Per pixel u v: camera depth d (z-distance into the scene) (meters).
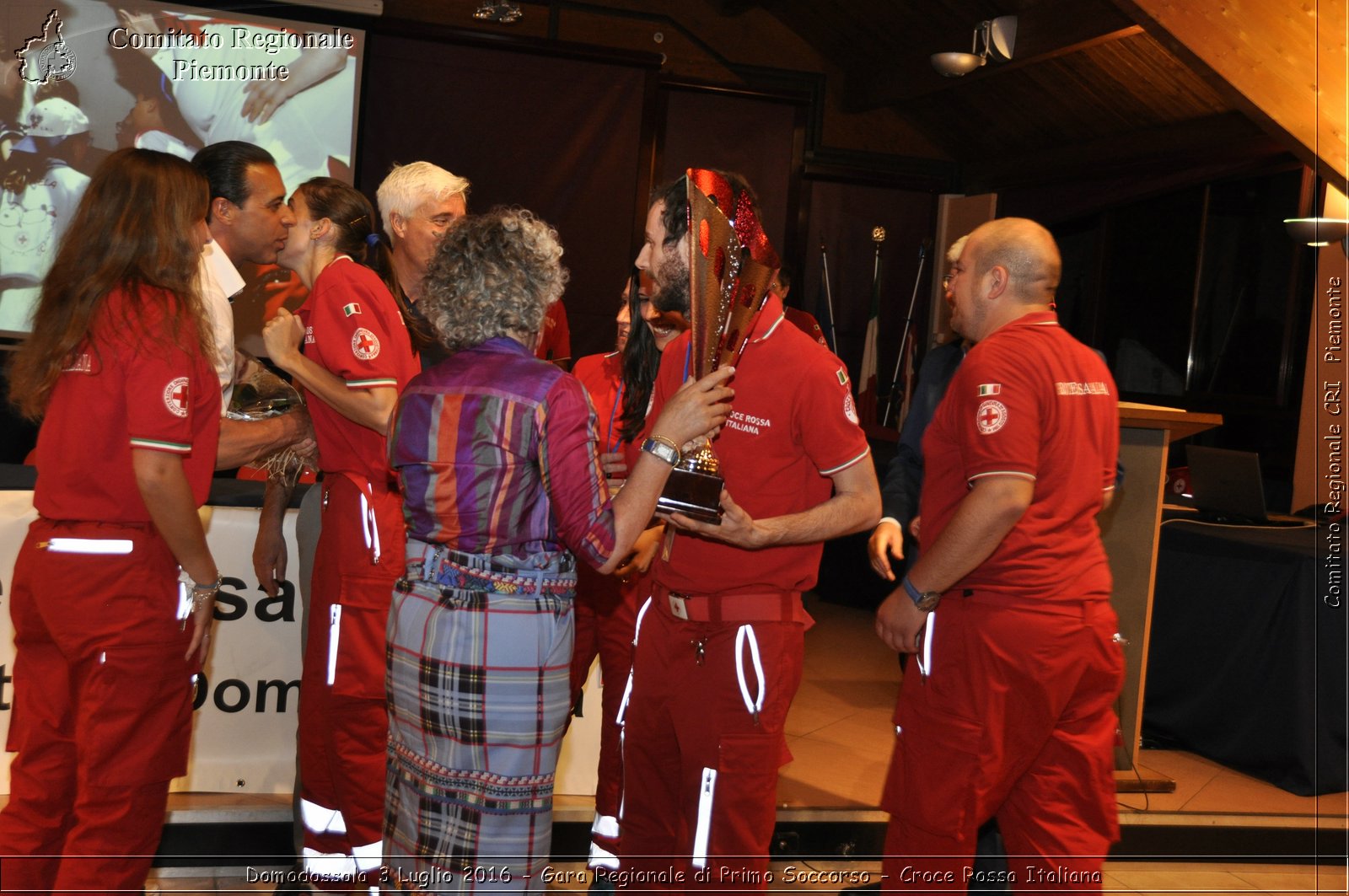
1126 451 3.44
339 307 2.24
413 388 1.70
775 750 1.87
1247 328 6.82
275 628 2.84
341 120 6.47
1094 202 8.03
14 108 5.97
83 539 1.86
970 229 8.66
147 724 1.92
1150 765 3.82
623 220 7.48
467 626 1.64
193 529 1.89
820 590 6.70
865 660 5.06
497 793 1.65
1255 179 6.77
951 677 2.01
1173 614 4.11
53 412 1.89
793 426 1.87
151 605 1.90
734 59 8.97
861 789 3.26
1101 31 6.28
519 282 1.68
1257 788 3.62
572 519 1.61
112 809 1.89
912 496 2.91
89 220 1.88
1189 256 7.33
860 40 8.70
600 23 8.52
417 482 1.67
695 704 1.88
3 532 2.71
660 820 2.01
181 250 1.90
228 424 2.33
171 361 1.84
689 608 1.88
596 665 2.98
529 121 7.29
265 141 6.37
